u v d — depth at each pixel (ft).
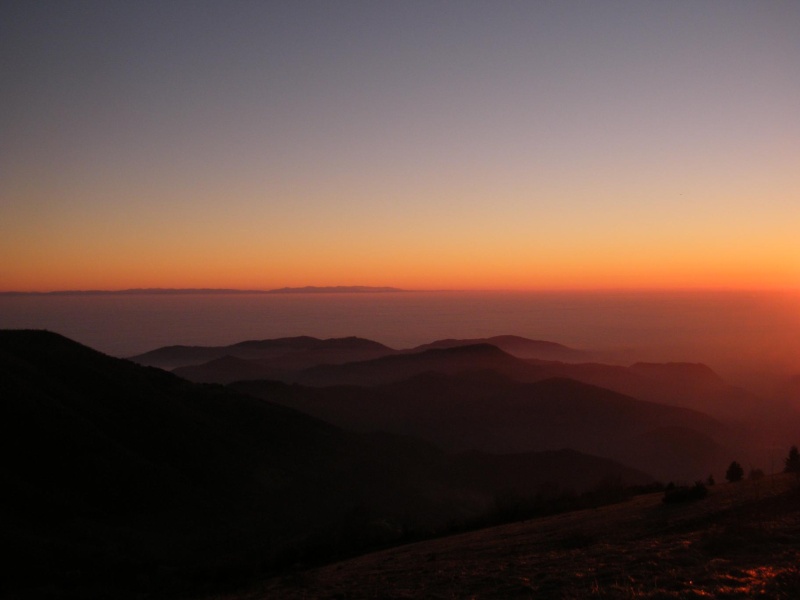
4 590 78.48
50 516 117.91
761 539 36.88
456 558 52.60
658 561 35.40
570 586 33.06
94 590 69.00
